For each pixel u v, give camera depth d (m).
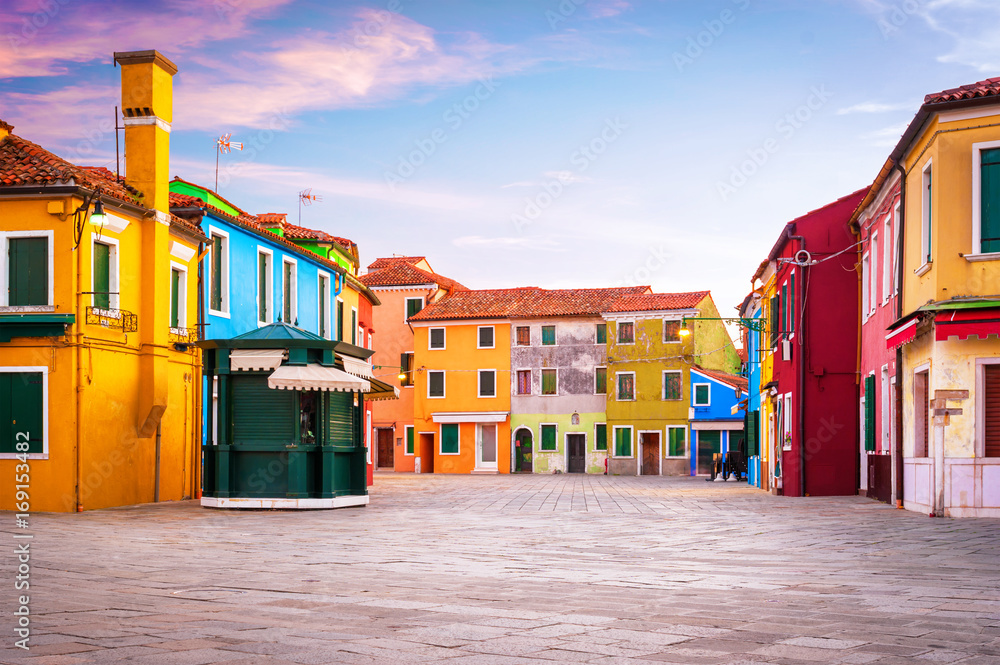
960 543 12.80
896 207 20.67
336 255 36.03
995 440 16.89
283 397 20.11
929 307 16.86
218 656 5.51
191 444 23.98
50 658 5.41
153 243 21.91
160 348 22.06
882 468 22.16
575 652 5.68
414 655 5.58
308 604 7.49
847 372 25.59
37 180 19.44
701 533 14.79
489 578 9.24
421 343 61.91
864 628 6.47
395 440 63.62
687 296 57.22
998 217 16.88
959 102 16.84
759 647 5.83
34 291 19.70
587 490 32.19
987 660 5.48
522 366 60.03
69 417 19.48
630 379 57.09
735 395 54.59
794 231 25.95
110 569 9.88
